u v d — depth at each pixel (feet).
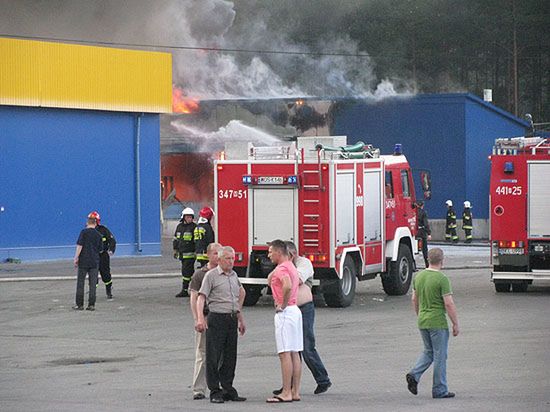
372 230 89.40
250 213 84.07
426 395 45.09
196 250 89.81
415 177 197.98
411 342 63.57
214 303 44.62
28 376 52.95
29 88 137.39
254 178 83.46
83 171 145.48
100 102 145.79
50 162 141.69
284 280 44.68
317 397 45.24
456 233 188.55
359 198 86.84
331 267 82.33
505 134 203.51
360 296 94.38
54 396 46.37
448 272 121.39
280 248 45.19
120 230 149.79
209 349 44.39
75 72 142.92
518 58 310.65
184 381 50.75
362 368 53.67
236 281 45.32
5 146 136.87
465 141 194.59
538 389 45.85
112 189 148.97
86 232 83.66
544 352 58.18
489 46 316.40
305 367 55.98
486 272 120.78
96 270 84.17
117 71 148.05
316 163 82.53
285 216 83.41
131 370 54.70
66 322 76.28
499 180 93.20
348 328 71.10
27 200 139.13
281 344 44.27
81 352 61.62
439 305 44.27
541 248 92.27
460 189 195.21
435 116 197.06
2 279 109.60
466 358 56.08
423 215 119.65
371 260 89.15
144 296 94.63
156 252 153.28
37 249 139.95
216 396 44.19
